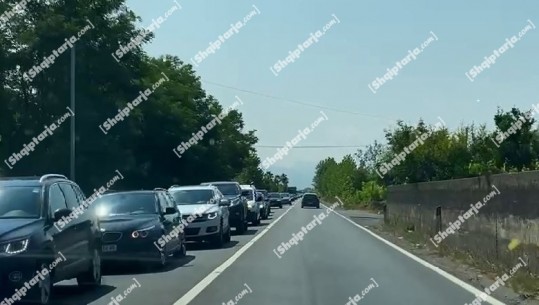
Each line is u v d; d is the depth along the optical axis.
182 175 58.47
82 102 42.72
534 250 15.09
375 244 26.38
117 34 45.12
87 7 44.28
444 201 25.67
